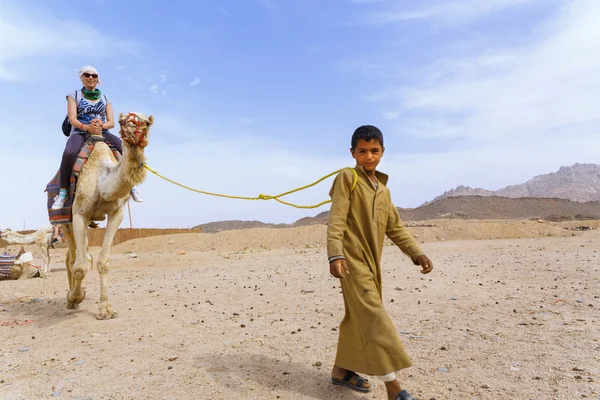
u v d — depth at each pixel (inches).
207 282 371.2
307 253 716.0
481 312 221.8
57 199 248.1
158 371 152.6
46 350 182.2
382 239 130.1
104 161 244.1
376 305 118.6
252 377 144.9
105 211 251.8
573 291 262.8
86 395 133.6
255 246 983.0
